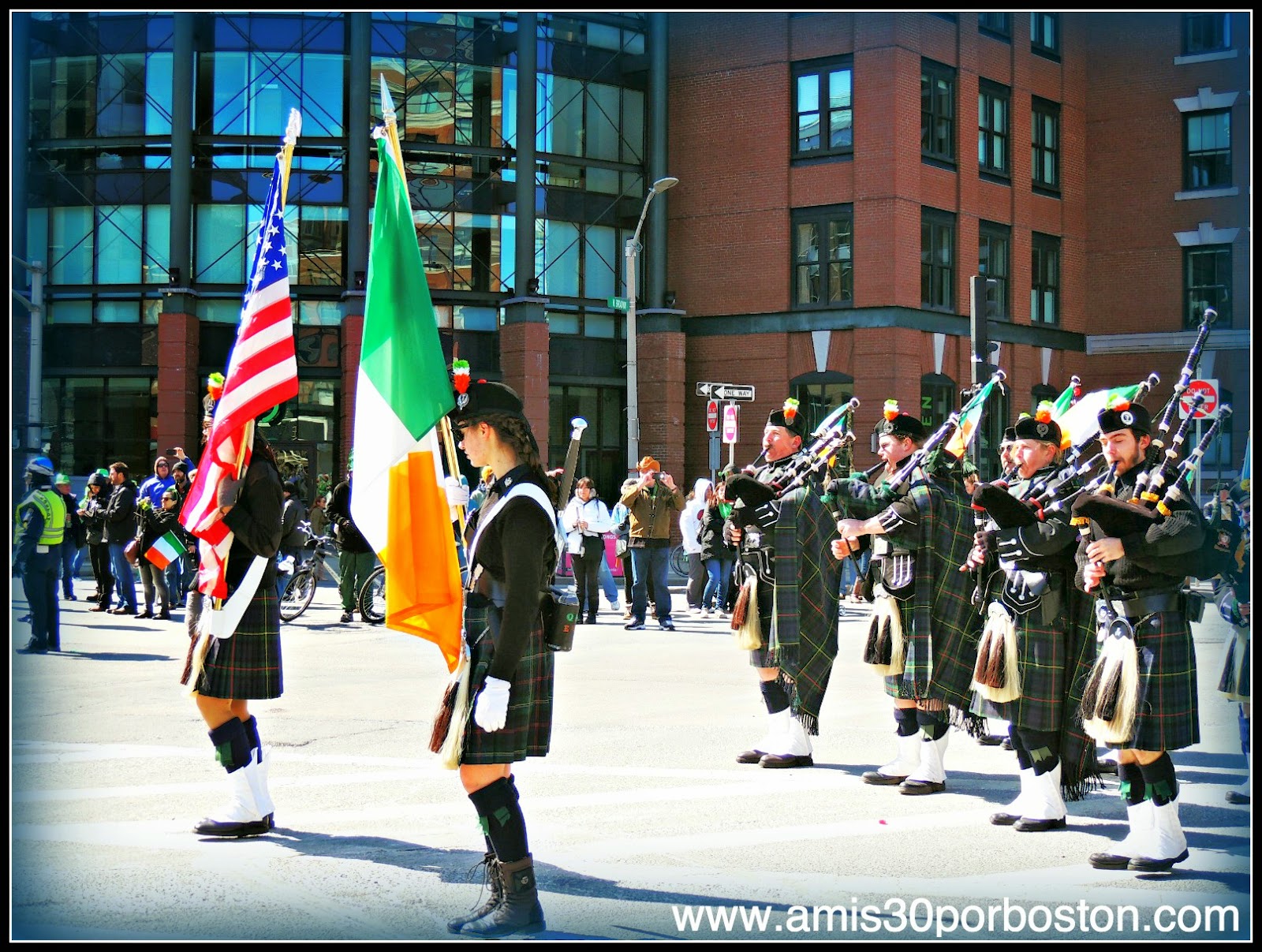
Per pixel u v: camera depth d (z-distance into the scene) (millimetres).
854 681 11961
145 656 13164
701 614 19031
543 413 30031
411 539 5270
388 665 12797
